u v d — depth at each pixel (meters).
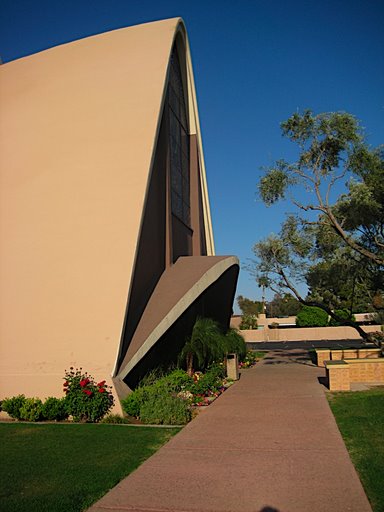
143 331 11.66
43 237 11.94
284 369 20.22
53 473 6.07
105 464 6.44
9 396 10.56
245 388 14.31
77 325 10.76
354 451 6.73
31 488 5.51
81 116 13.96
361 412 9.55
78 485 5.57
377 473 5.66
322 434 7.84
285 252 19.78
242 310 79.00
